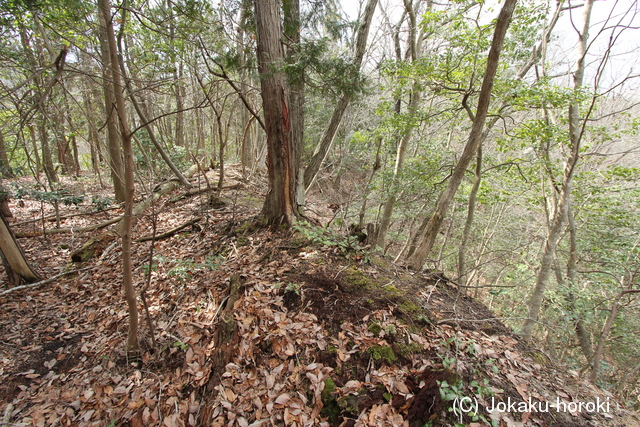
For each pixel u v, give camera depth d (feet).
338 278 11.80
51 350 11.17
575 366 19.27
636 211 22.44
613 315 15.28
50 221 23.21
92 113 23.47
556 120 22.29
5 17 10.32
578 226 25.46
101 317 12.74
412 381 8.05
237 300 10.82
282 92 13.79
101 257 17.30
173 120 41.96
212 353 9.61
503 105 19.84
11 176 16.96
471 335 10.13
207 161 43.78
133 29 19.95
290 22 14.88
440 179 27.43
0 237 13.91
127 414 8.55
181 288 13.14
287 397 8.10
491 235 34.24
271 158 15.20
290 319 10.11
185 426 8.14
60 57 7.27
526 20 17.54
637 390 21.20
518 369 9.16
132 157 8.05
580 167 25.59
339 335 9.49
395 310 10.48
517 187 26.27
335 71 13.12
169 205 25.09
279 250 14.15
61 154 39.22
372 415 7.48
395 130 24.38
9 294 13.98
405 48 28.66
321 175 38.83
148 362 10.16
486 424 7.26
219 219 19.99
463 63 18.49
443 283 13.60
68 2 9.30
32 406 9.04
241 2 13.20
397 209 30.55
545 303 22.09
